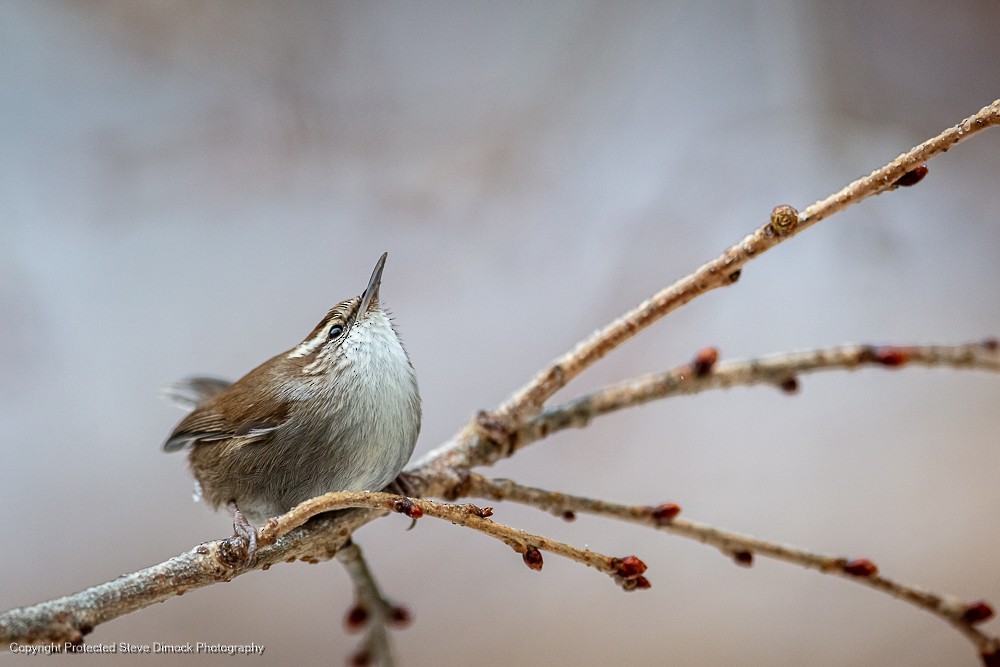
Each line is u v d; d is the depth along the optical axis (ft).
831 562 20.83
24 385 35.24
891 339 37.27
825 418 37.37
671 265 38.91
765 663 31.50
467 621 32.86
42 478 34.32
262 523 21.21
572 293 38.75
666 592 33.50
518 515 34.94
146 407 35.99
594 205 39.93
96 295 36.94
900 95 41.01
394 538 34.58
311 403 20.17
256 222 38.65
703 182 40.11
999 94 40.32
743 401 37.99
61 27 37.68
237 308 37.55
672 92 41.37
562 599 33.50
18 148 37.19
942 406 37.45
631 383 23.02
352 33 39.68
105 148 37.86
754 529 34.14
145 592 16.02
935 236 39.68
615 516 20.49
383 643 24.04
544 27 41.09
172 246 38.01
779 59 41.55
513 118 40.29
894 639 31.86
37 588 32.50
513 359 37.29
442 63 40.32
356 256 38.60
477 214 39.52
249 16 38.68
